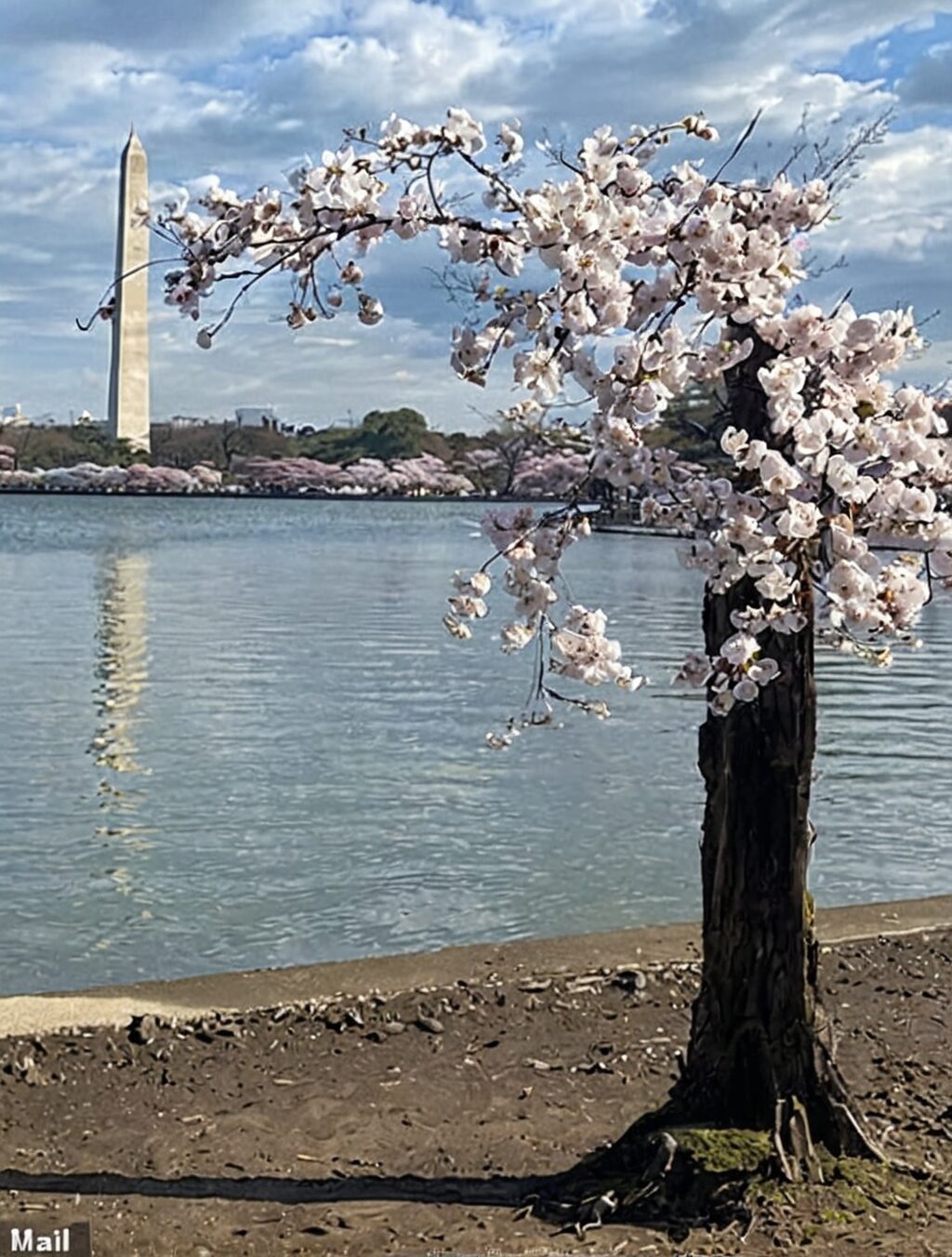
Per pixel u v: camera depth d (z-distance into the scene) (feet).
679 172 10.91
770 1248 10.93
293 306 11.24
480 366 10.68
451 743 38.11
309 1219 11.82
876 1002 16.75
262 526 193.36
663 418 11.37
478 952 18.16
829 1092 12.25
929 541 10.24
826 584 10.24
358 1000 16.40
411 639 62.59
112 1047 15.24
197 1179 12.60
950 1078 14.64
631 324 10.37
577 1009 16.47
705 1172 11.61
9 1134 13.48
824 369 10.42
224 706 44.06
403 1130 13.61
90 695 45.96
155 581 98.17
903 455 10.05
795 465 10.39
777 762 11.86
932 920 19.67
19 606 78.13
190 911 23.58
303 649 58.75
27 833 28.25
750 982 12.09
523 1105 14.19
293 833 28.43
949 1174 12.22
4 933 22.36
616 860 26.78
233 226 10.89
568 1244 11.19
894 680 52.19
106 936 22.27
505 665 54.13
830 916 19.84
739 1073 12.17
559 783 33.35
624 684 10.82
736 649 10.25
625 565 128.88
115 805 30.68
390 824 29.27
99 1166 12.86
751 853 12.01
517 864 26.50
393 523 209.56
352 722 41.16
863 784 33.86
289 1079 14.71
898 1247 10.88
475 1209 11.95
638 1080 14.74
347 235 11.07
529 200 10.03
